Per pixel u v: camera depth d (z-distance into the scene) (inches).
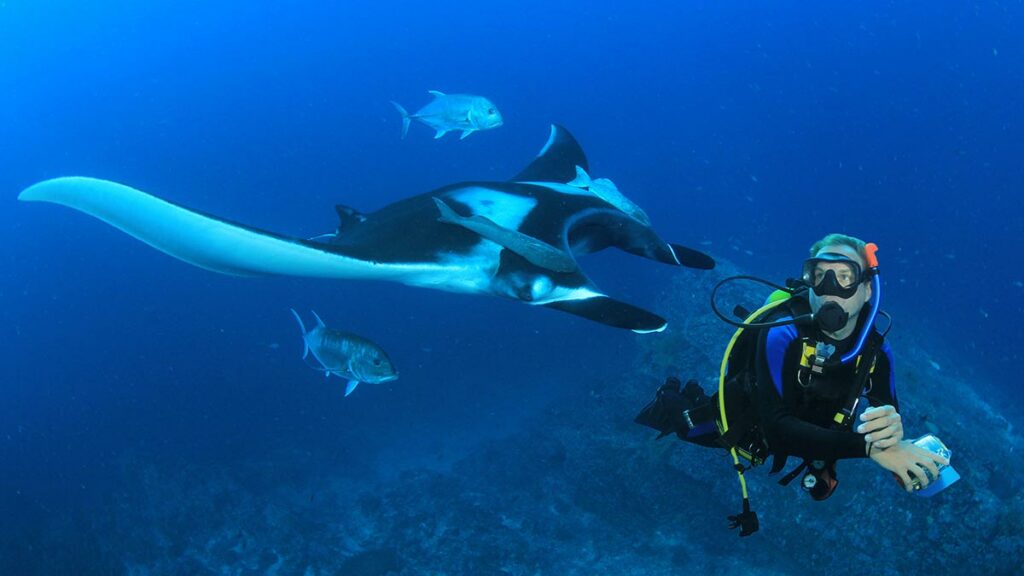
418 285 148.9
